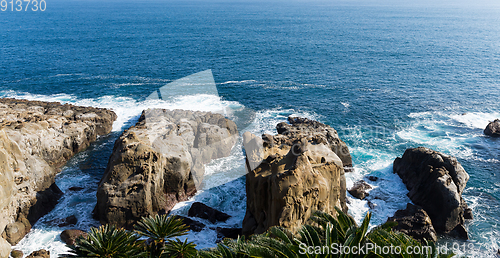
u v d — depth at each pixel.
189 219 30.70
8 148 30.55
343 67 94.44
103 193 30.12
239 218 31.81
